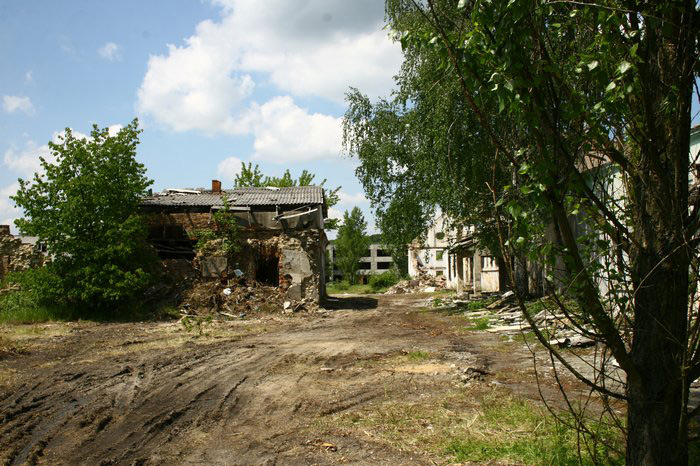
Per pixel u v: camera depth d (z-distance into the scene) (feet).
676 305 9.61
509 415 19.33
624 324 10.46
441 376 27.09
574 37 10.86
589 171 11.12
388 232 73.87
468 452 15.80
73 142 65.26
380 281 168.04
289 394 24.36
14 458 16.75
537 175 9.32
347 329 51.98
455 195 56.54
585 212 10.95
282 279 72.79
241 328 54.29
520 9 8.62
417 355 33.63
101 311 64.13
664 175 9.60
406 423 19.10
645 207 9.97
